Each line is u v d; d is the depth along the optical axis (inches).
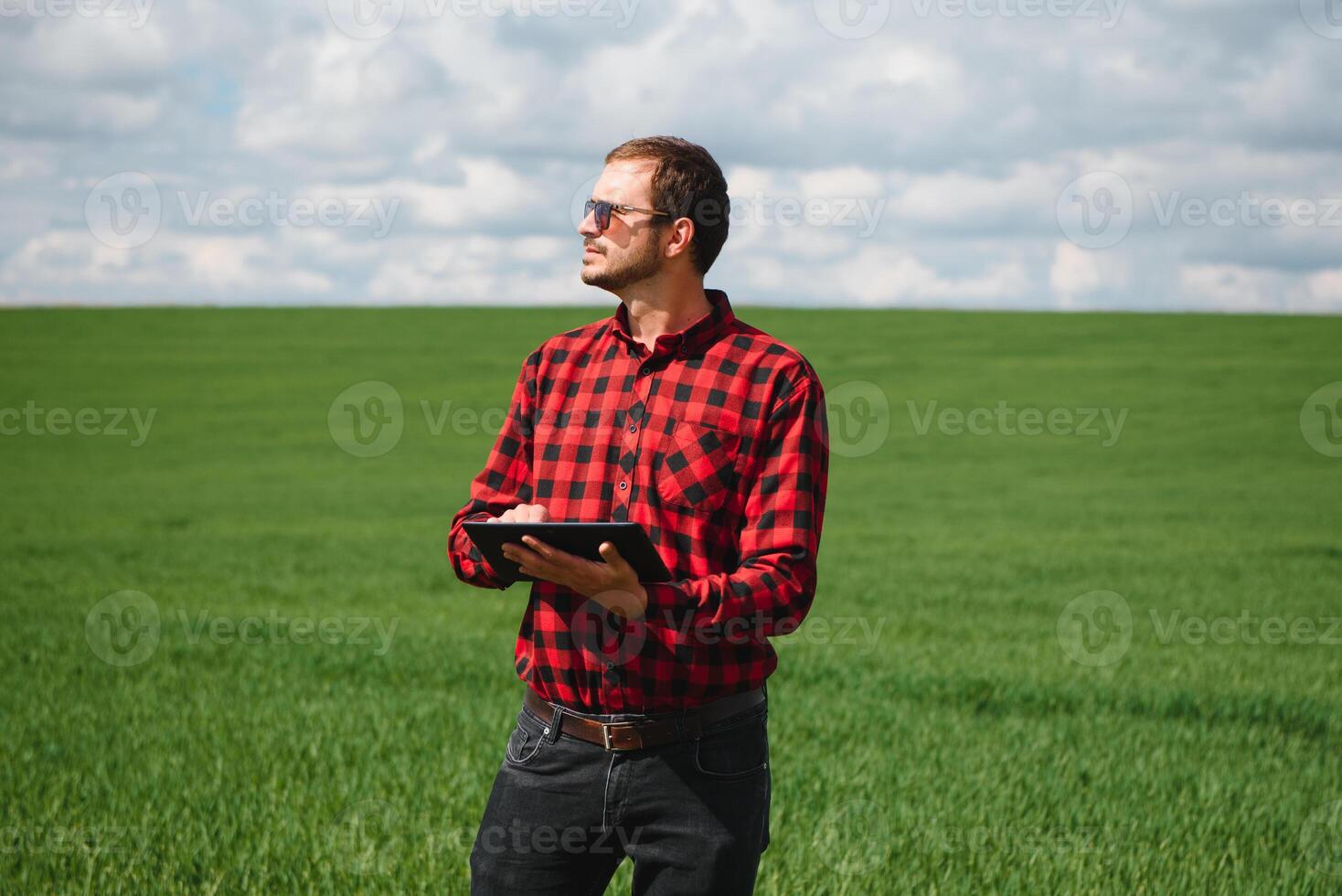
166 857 192.7
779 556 100.1
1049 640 473.7
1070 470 1229.1
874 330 2075.5
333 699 337.4
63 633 461.7
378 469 1257.4
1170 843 213.2
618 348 111.0
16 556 716.7
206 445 1368.1
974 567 698.2
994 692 366.9
